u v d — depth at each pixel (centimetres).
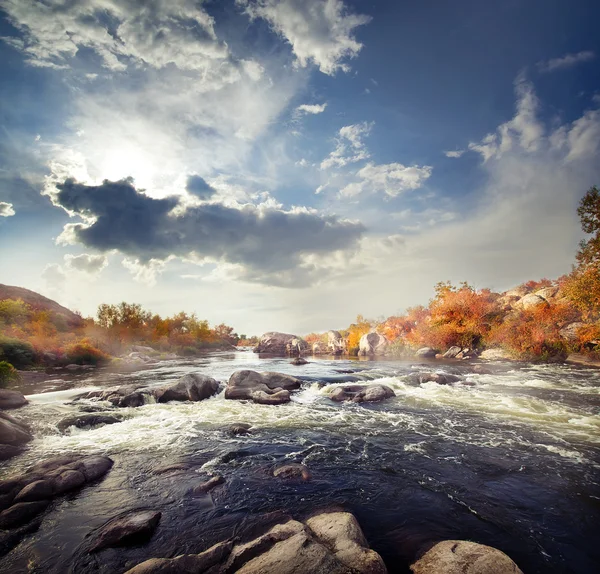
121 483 770
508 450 952
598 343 2903
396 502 680
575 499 684
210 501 687
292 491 729
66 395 1773
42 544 551
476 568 439
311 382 2105
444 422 1245
